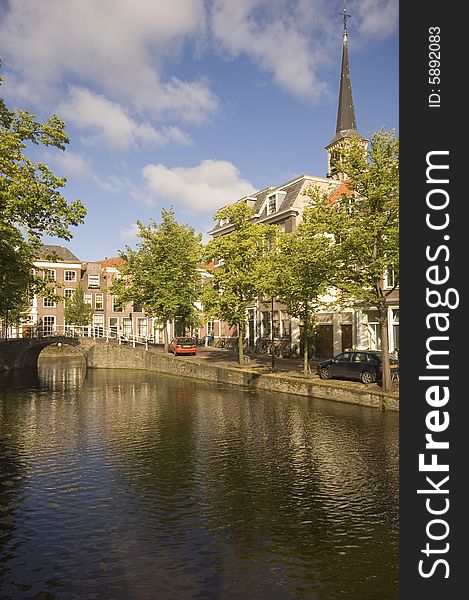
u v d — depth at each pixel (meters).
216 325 45.62
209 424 15.52
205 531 7.65
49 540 7.41
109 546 7.20
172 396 22.25
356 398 17.97
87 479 10.25
